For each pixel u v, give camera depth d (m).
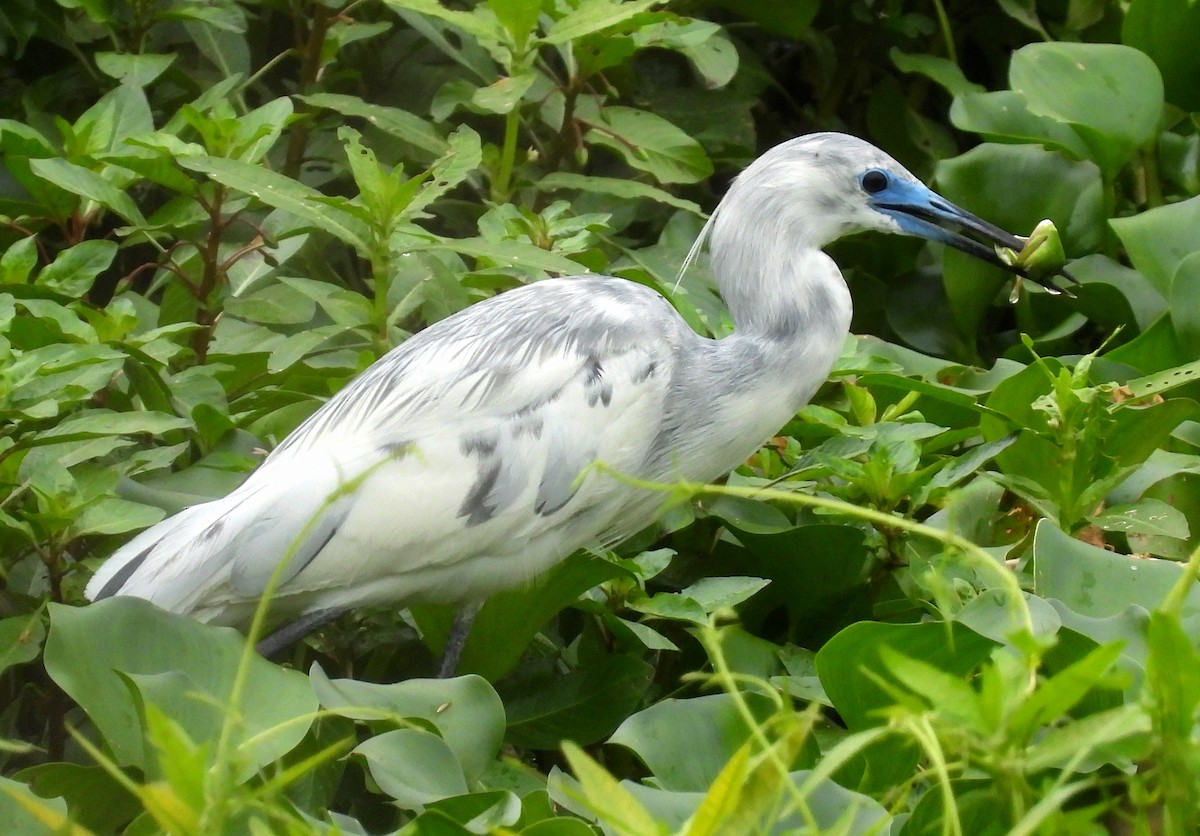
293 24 11.71
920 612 7.98
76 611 5.71
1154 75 10.91
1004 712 4.34
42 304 7.61
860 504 8.17
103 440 7.62
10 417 6.90
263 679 5.77
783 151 8.28
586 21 9.39
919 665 4.34
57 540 6.96
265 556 7.02
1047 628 6.06
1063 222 10.98
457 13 9.59
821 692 6.81
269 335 9.17
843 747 4.27
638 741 5.95
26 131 8.92
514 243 8.25
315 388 9.02
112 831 5.84
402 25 11.84
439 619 7.96
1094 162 10.99
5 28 10.43
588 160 11.75
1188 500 8.76
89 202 9.25
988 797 5.34
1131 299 10.48
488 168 10.28
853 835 5.16
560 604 7.70
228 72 11.06
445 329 7.71
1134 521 7.97
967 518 8.29
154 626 5.79
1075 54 10.98
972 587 7.54
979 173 11.09
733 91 12.25
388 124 10.08
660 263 10.38
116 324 7.78
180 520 7.22
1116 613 6.74
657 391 7.70
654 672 8.11
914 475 7.86
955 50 13.55
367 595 7.35
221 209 8.92
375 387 7.48
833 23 13.30
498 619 7.75
